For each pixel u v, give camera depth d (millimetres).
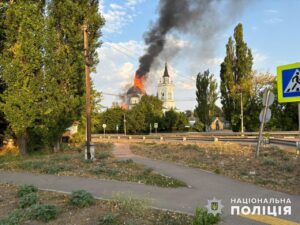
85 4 26141
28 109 21875
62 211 7289
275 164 13406
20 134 22844
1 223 6520
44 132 23469
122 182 11172
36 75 22750
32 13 22422
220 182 10914
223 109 58906
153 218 6816
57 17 25094
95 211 7223
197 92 73188
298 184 10188
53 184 10883
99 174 12641
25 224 6570
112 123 90250
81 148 26734
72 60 24859
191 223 6500
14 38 22438
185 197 8828
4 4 22781
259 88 58812
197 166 14656
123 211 7199
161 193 9359
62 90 24094
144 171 13164
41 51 22922
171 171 13336
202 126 82750
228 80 57469
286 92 9406
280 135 41875
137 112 85875
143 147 28578
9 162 17797
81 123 28391
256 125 55812
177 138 47094
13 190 9945
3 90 23906
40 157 20375
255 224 6504
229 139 36844
